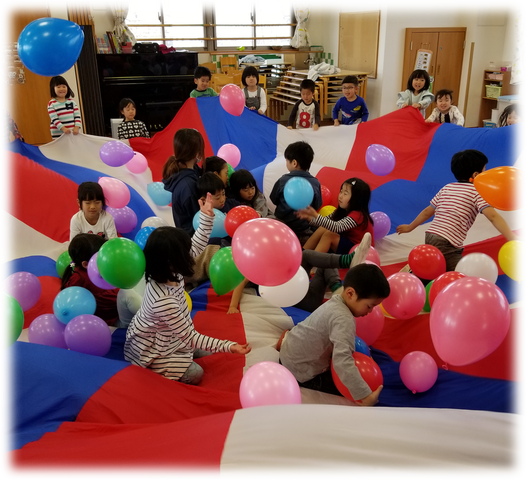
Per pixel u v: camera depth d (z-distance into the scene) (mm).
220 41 8016
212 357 1823
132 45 6910
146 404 1386
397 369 1793
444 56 7164
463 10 7078
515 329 1667
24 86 5770
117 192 2549
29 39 1686
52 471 942
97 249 2027
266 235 1280
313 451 874
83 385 1385
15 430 1233
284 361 1671
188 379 1641
